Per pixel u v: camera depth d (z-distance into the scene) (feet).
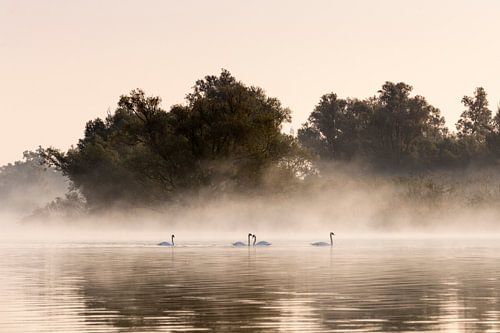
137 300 85.35
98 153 348.38
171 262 137.18
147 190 313.73
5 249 184.85
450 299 84.33
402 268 120.88
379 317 73.05
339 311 76.69
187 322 71.26
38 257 153.48
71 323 71.05
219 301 84.07
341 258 143.74
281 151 309.83
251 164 297.53
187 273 115.34
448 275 109.29
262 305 80.89
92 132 402.31
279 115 320.70
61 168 360.89
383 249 171.73
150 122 301.22
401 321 70.95
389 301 83.10
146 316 74.59
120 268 125.08
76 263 136.46
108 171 338.54
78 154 358.43
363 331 66.23
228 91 311.06
